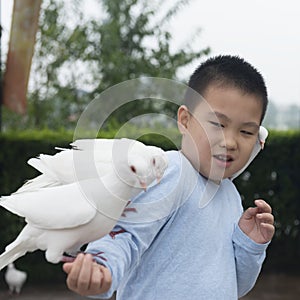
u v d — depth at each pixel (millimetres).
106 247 1571
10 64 6613
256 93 1896
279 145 7160
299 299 6238
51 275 6496
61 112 10039
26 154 6320
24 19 6551
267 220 1948
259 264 2053
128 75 11086
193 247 1853
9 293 6078
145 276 1819
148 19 11758
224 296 1882
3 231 6270
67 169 1547
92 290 1377
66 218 1432
